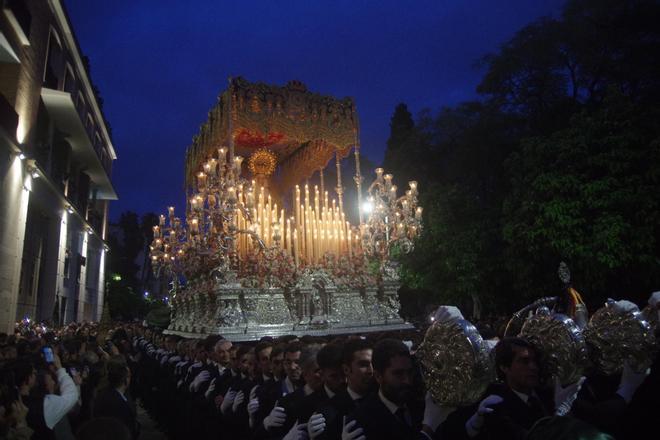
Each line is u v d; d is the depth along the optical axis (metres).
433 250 20.77
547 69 20.97
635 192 14.64
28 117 22.47
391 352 3.30
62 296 32.38
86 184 39.56
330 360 4.21
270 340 6.83
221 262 11.77
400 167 26.09
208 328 11.91
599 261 14.57
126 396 7.11
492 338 6.82
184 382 9.05
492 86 21.91
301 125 14.63
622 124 15.43
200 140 16.55
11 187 20.31
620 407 3.33
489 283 19.73
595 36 20.02
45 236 30.28
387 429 3.15
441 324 2.90
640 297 16.14
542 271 16.56
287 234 14.58
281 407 4.45
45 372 6.03
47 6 24.73
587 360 3.36
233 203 11.62
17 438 4.52
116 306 52.12
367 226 14.06
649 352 3.41
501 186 22.83
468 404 2.79
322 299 12.77
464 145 22.88
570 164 15.52
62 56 28.94
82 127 30.69
